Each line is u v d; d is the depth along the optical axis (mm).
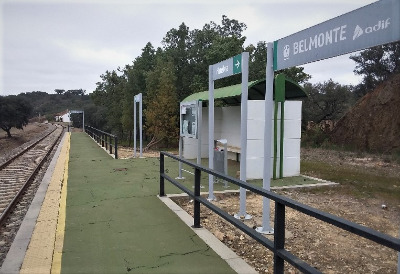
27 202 7590
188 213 5945
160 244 4156
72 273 3396
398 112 22750
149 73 27859
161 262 3646
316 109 33781
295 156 9883
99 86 45250
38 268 3508
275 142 9328
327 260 4348
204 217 5953
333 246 4801
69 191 7223
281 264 2863
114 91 39469
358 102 26469
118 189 7418
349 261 4324
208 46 28703
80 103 147500
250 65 23438
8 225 5902
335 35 3377
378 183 9711
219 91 11445
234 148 11352
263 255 4422
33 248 4047
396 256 4500
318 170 12617
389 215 6441
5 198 8203
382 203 7320
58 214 5484
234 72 5828
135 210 5684
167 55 29453
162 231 4625
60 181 8500
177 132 24406
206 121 13320
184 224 4926
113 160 12781
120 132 38000
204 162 12266
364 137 24156
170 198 6859
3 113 64562
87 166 11164
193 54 28172
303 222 5809
